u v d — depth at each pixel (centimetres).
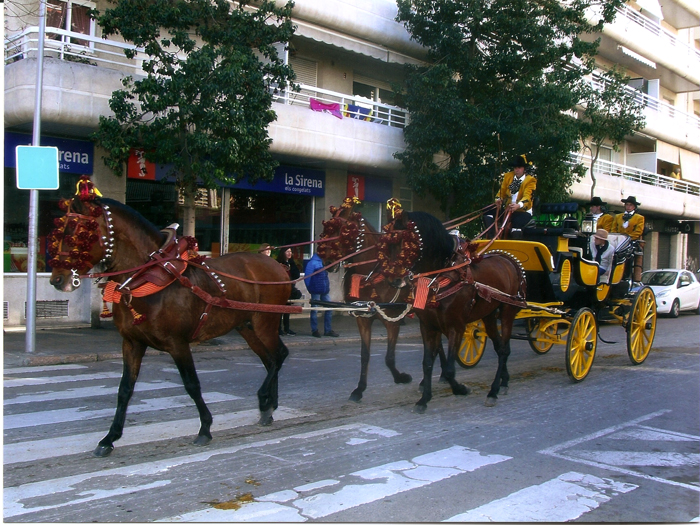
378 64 1872
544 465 525
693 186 3088
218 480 471
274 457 528
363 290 730
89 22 1365
